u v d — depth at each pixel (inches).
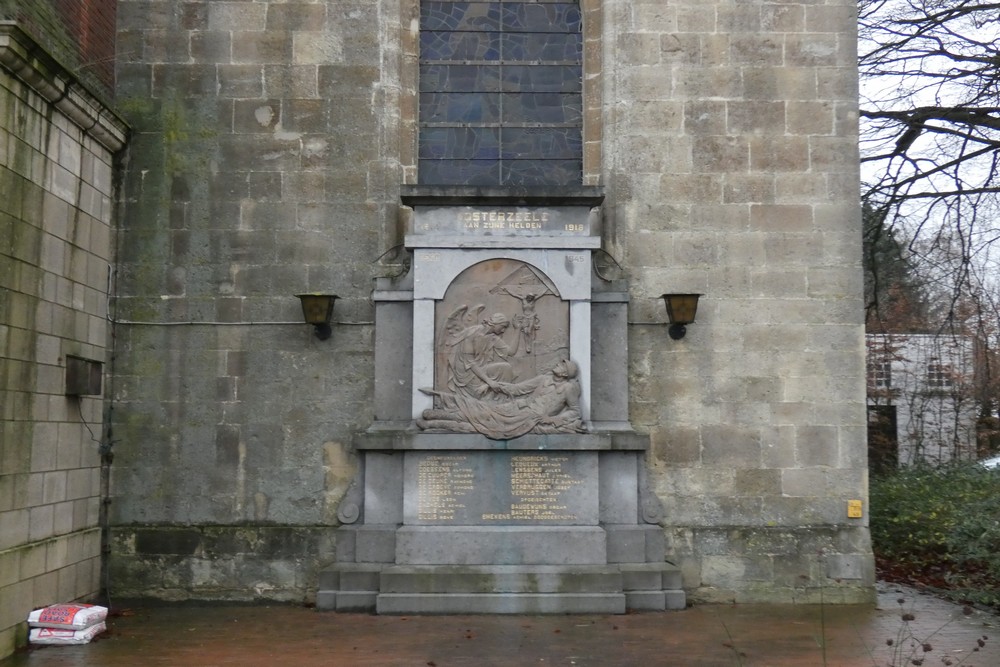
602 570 439.5
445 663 349.7
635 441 459.5
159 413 466.3
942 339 1084.5
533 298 461.1
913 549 558.6
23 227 368.5
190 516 462.3
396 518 456.4
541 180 503.2
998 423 1006.4
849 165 482.6
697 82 486.0
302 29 485.1
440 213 465.1
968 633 399.5
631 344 475.2
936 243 767.7
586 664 348.2
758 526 466.9
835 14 489.1
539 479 452.1
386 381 465.4
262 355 470.6
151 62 478.9
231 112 479.8
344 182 479.2
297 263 474.9
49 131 392.2
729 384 473.1
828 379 474.0
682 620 422.6
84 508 434.6
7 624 358.3
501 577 435.2
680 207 480.4
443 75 509.0
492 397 455.5
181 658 356.5
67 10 417.7
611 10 492.4
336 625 411.8
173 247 473.4
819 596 462.3
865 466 469.7
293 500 464.8
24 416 370.9
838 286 477.7
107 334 463.2
